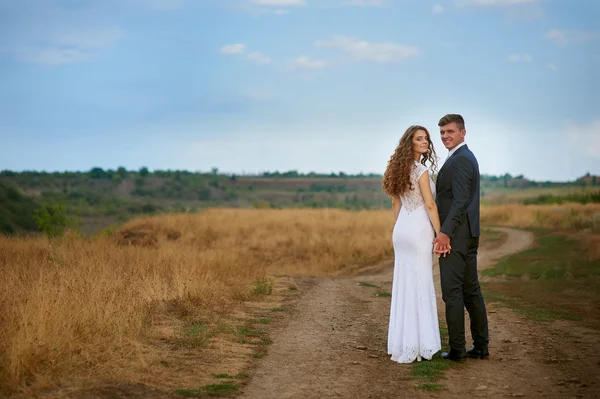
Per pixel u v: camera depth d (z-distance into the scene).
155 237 27.92
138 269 12.60
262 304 11.77
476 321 7.46
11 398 5.44
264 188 190.62
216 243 28.39
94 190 135.50
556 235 32.00
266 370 6.93
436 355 7.62
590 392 6.01
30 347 6.16
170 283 11.40
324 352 7.84
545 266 19.34
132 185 151.50
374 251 27.94
